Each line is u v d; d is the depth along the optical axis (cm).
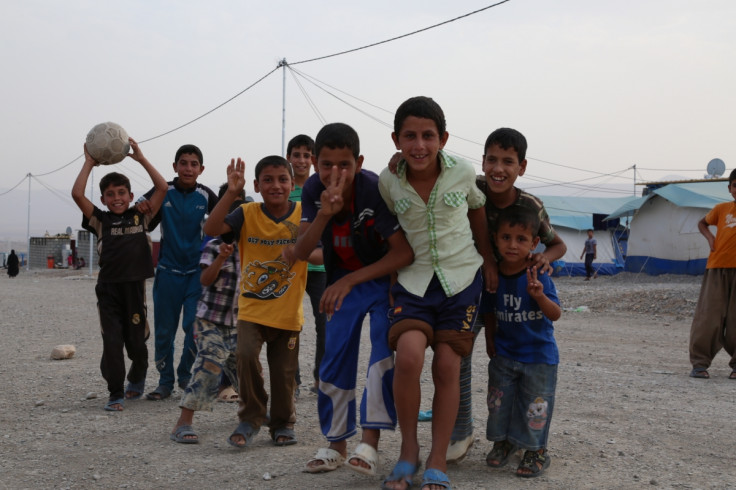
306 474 411
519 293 404
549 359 405
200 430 519
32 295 2034
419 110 367
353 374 412
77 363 822
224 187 577
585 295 1898
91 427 525
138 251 607
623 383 720
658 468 428
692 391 684
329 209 369
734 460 449
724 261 763
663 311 1523
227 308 511
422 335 370
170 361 637
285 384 474
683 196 2534
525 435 409
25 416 559
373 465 376
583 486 391
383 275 386
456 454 427
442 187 376
